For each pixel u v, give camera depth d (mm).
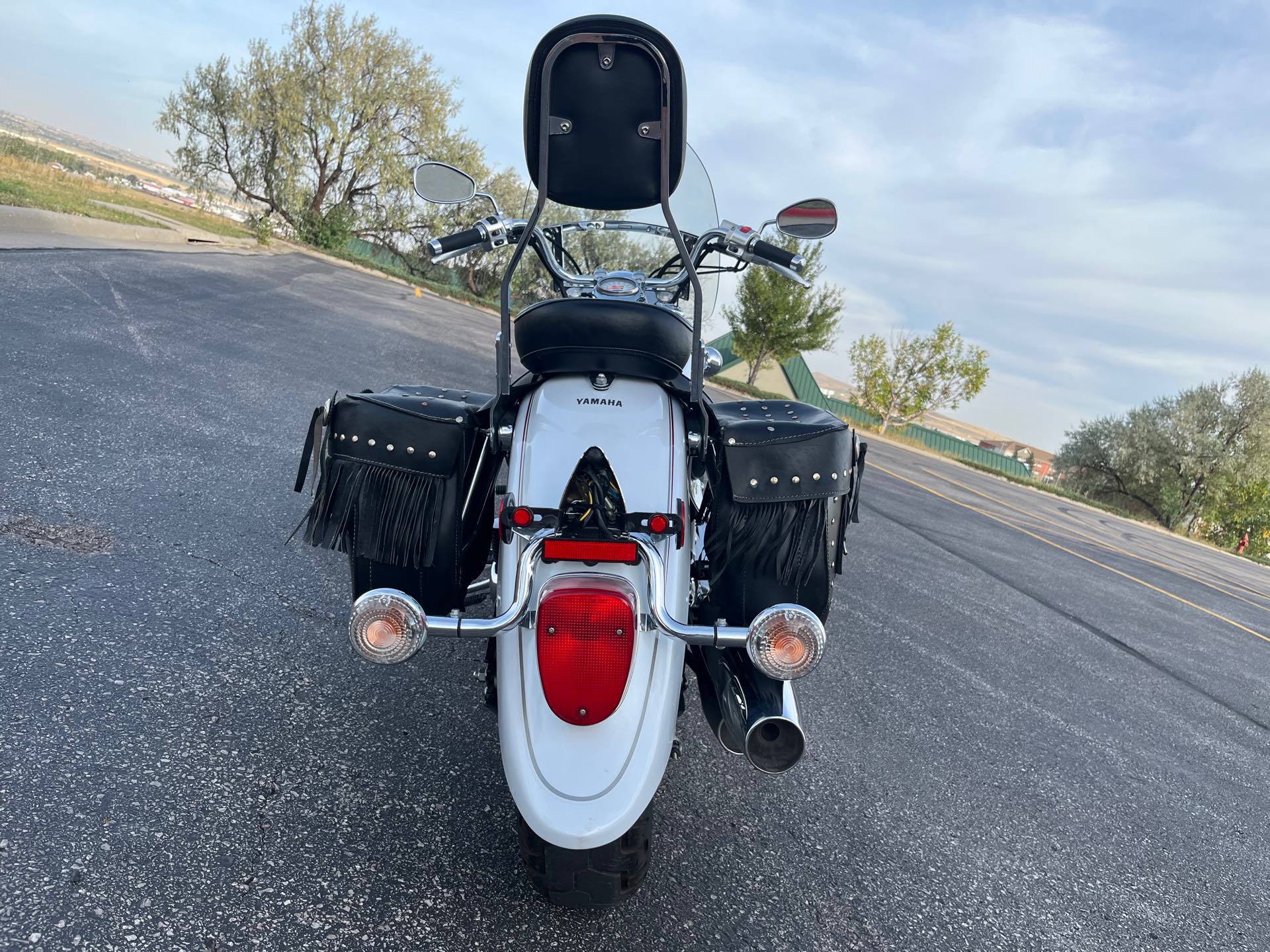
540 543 2029
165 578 3744
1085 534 15414
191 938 2004
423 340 13812
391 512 2379
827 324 36656
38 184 18297
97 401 5898
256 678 3178
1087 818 3555
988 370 36625
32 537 3783
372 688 3297
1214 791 4156
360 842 2463
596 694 1984
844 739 3803
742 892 2609
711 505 2578
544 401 2301
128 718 2764
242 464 5469
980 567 8453
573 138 2174
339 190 34594
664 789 3100
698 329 2279
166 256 14555
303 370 8766
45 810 2293
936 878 2889
